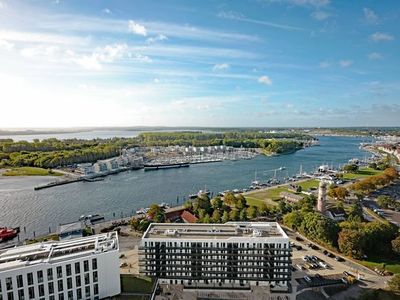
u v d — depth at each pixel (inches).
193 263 6048.2
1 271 4532.5
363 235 7283.5
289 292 5890.8
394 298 5698.8
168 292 5871.1
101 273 5236.2
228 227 6692.9
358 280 6328.7
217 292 5890.8
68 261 4963.1
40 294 4803.2
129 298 5315.0
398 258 7239.2
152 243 6023.6
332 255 7436.0
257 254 5969.5
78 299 5103.3
